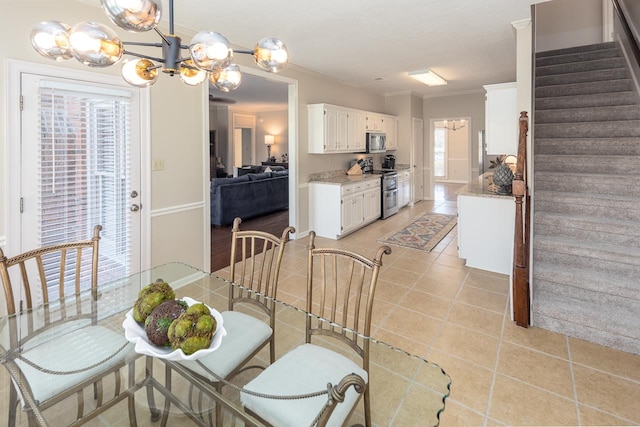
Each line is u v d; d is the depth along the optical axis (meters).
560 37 5.63
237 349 1.68
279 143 11.02
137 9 1.14
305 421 1.22
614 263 2.61
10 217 2.38
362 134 6.32
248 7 2.97
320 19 3.25
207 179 3.71
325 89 5.71
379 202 6.44
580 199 3.00
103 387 1.57
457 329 2.63
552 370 2.13
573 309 2.50
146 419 1.49
